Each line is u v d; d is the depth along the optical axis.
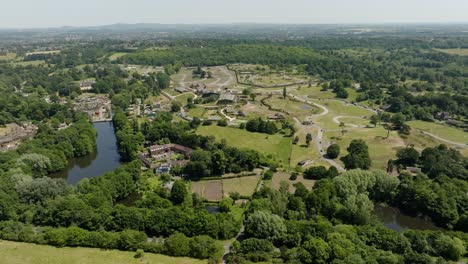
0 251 150.12
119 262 144.00
